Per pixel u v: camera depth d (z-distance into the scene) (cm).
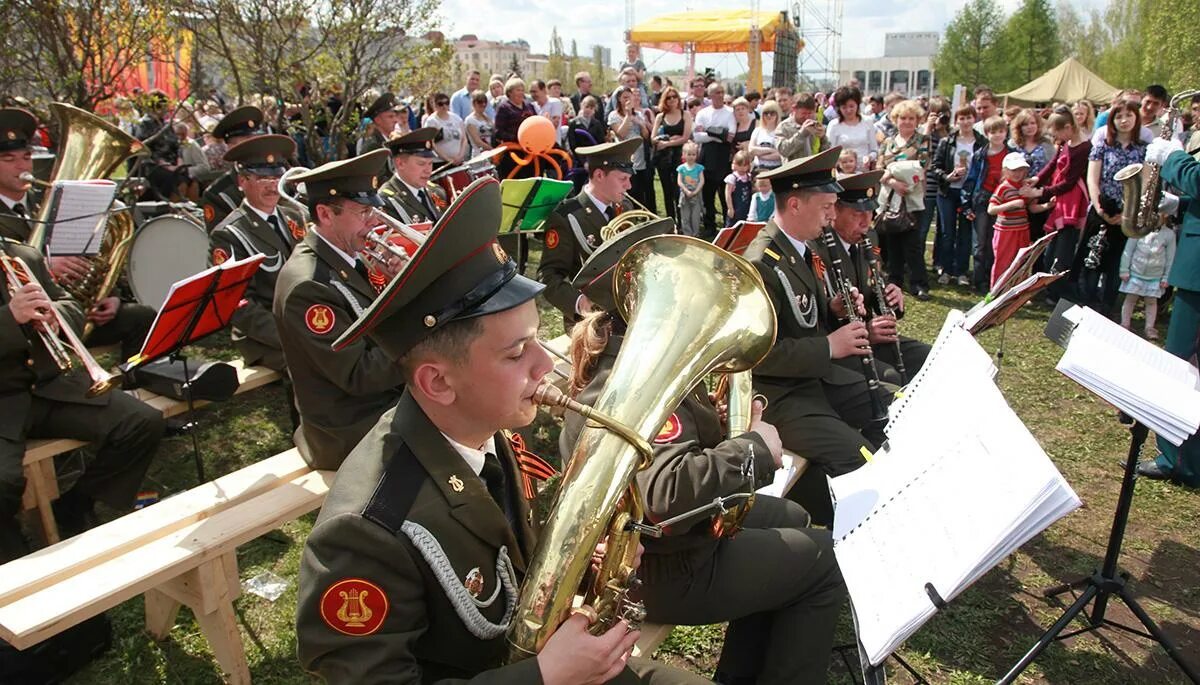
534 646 147
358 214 330
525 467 185
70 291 440
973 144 816
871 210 390
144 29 739
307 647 141
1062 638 298
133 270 492
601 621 156
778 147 872
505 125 952
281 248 470
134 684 291
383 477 148
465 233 134
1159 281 634
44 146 732
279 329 325
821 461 338
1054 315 300
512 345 142
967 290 819
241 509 291
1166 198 600
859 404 366
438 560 145
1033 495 158
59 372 348
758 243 362
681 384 179
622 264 209
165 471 447
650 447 153
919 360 407
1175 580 346
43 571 243
